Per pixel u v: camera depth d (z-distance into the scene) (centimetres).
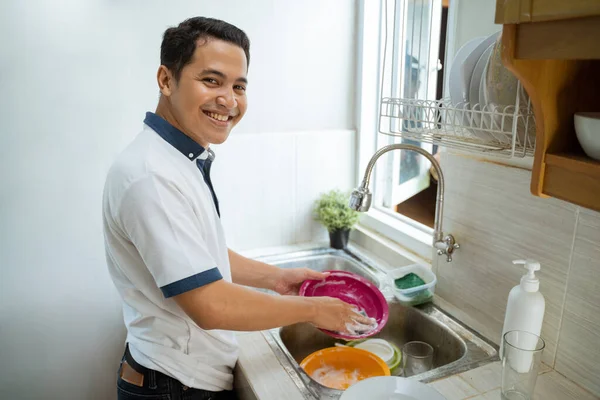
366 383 94
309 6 165
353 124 184
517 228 108
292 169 177
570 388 97
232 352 113
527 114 82
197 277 89
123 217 90
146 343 106
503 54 67
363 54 174
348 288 142
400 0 161
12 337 150
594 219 90
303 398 98
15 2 131
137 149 96
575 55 58
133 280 101
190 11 150
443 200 127
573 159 66
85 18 139
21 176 141
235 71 98
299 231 185
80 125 145
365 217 186
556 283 100
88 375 162
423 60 156
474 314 125
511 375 93
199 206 99
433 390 92
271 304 99
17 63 134
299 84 170
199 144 103
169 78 99
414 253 160
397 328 140
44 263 149
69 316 155
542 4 60
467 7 121
